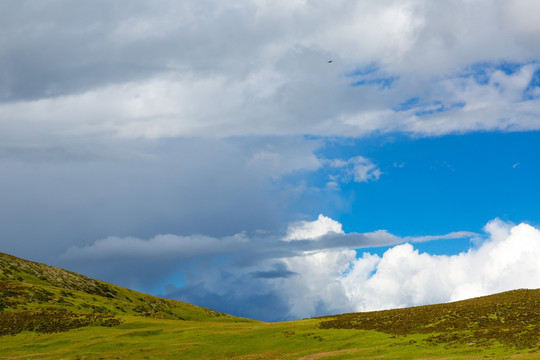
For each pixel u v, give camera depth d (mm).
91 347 76688
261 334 83562
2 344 79875
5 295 110125
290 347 74188
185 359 71500
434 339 65938
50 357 72125
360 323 83750
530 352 52344
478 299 91938
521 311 73250
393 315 86688
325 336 77250
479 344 59781
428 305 95188
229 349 75812
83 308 116688
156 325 96125
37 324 91312
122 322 96750
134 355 72625
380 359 58812
